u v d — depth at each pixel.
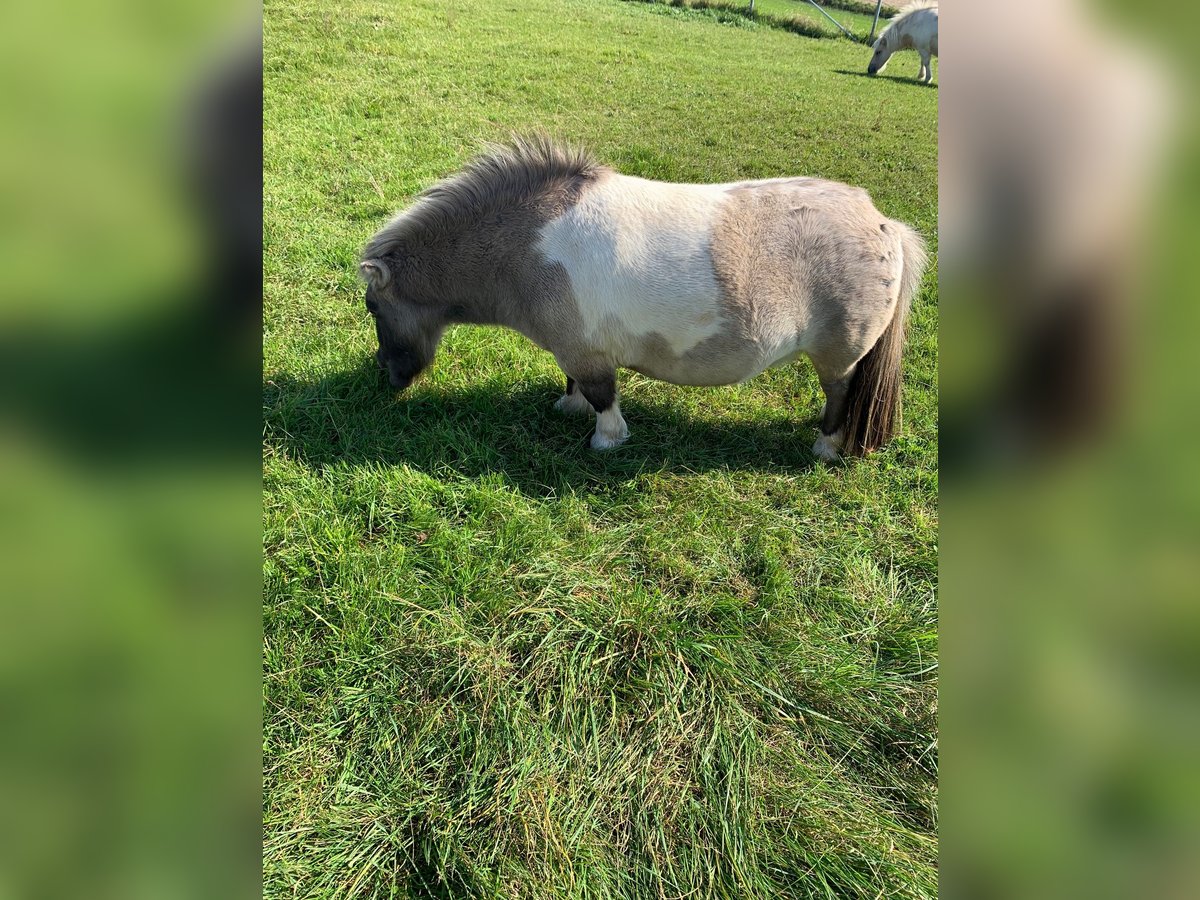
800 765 2.36
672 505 3.33
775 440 3.79
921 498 3.45
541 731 2.39
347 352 4.03
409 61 9.20
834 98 10.55
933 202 6.76
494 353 4.19
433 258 3.19
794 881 2.11
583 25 12.92
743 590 2.97
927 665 2.63
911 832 2.19
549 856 2.11
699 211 2.95
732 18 16.31
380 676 2.53
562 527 3.18
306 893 2.02
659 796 2.27
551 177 3.05
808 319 3.07
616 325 3.09
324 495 3.14
